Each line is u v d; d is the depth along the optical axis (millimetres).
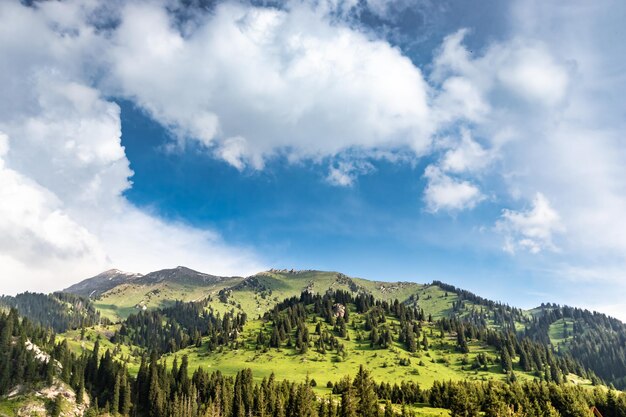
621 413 186000
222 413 198375
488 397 188250
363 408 156500
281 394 195750
